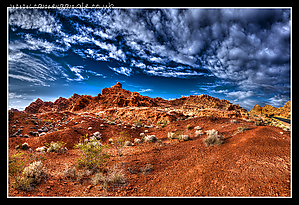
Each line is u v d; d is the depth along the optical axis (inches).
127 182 213.6
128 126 979.3
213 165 232.7
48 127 856.3
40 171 222.8
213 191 167.0
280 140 315.3
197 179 197.9
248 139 328.2
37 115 1166.3
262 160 224.4
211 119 776.9
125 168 270.1
